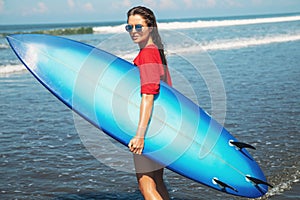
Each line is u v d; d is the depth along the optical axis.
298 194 5.37
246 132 8.08
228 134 4.22
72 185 5.86
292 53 21.80
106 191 5.67
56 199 5.44
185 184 5.81
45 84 4.04
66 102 3.95
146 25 3.73
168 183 5.84
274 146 7.20
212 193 5.52
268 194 5.35
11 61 20.72
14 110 10.55
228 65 17.83
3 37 45.16
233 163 4.02
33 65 4.09
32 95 12.51
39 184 5.89
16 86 14.02
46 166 6.58
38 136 8.28
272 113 9.48
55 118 9.77
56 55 4.10
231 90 12.22
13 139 8.07
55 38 4.25
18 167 6.53
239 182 4.00
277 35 36.41
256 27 54.84
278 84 13.00
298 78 13.96
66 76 3.99
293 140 7.52
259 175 4.17
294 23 67.38
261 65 17.53
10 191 5.65
